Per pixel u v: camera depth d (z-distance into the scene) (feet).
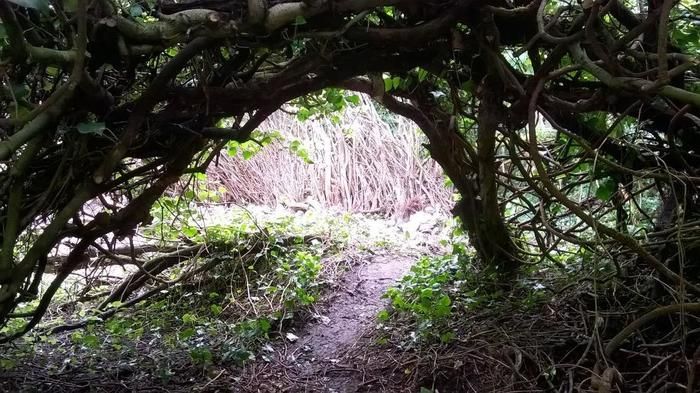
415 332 11.63
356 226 19.81
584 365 9.34
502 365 9.89
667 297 9.84
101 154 7.63
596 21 7.09
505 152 13.57
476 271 13.24
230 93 7.95
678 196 10.06
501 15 7.61
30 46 5.84
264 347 12.66
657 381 8.33
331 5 6.89
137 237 16.96
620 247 10.73
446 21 7.51
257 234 16.79
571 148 11.75
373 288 15.25
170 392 10.94
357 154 24.21
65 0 6.15
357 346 12.34
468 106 11.04
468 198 12.25
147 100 7.04
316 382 11.43
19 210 7.08
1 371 11.24
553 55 7.58
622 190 10.87
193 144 8.51
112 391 10.90
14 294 7.31
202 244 16.31
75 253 8.98
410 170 23.45
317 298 14.71
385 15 7.83
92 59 6.72
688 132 9.53
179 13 6.55
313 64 8.02
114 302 15.44
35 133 6.39
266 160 24.77
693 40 9.02
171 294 15.64
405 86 10.55
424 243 18.88
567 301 11.03
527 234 15.20
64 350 12.69
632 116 9.34
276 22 6.66
